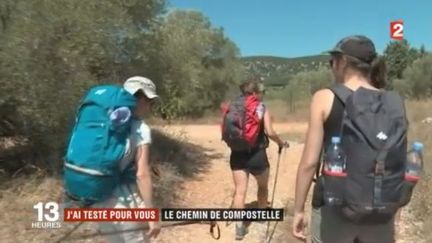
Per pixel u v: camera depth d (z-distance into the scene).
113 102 3.57
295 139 15.04
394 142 2.72
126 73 9.73
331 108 2.88
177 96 16.28
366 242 2.99
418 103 21.55
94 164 3.51
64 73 7.00
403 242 5.79
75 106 7.00
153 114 12.87
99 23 7.60
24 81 6.70
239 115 6.15
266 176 6.47
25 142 7.66
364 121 2.74
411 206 6.86
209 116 29.81
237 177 6.30
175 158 9.93
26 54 6.67
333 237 3.01
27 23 6.85
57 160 7.23
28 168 7.20
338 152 2.79
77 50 7.04
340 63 3.06
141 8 10.45
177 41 13.45
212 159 10.95
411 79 32.69
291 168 10.25
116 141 3.54
